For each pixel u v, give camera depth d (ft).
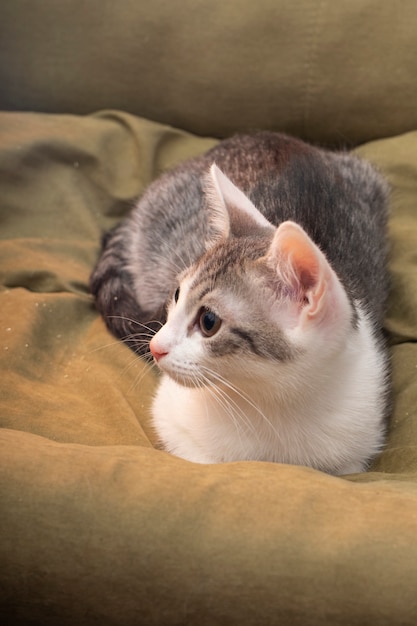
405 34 3.48
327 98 3.57
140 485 2.40
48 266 3.28
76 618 2.37
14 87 3.70
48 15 3.62
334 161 3.27
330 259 2.90
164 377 2.95
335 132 3.63
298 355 2.64
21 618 2.40
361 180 3.26
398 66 3.50
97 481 2.40
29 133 3.51
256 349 2.64
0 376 2.92
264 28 3.55
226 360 2.65
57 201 3.47
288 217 2.97
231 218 2.76
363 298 2.91
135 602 2.34
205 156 3.35
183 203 3.20
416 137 3.51
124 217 3.51
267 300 2.63
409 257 3.23
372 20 3.49
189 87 3.64
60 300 3.16
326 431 2.76
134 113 3.71
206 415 2.78
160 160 3.63
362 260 3.01
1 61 3.67
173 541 2.34
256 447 2.78
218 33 3.57
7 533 2.36
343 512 2.36
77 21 3.62
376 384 2.82
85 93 3.69
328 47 3.52
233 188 2.81
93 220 3.50
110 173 3.57
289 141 3.32
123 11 3.59
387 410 2.86
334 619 2.29
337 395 2.74
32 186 3.47
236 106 3.63
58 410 2.86
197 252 3.08
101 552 2.34
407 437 2.82
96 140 3.56
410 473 2.68
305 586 2.30
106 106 3.71
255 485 2.41
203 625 2.34
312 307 2.59
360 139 3.63
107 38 3.62
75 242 3.41
